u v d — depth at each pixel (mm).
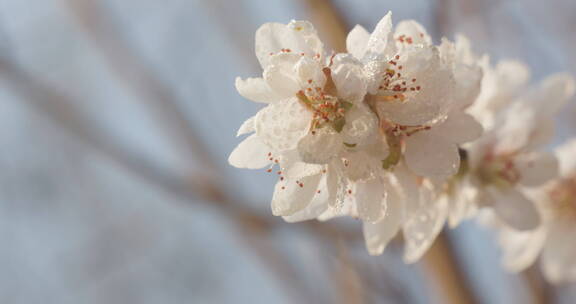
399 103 391
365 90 386
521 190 440
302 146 387
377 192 395
